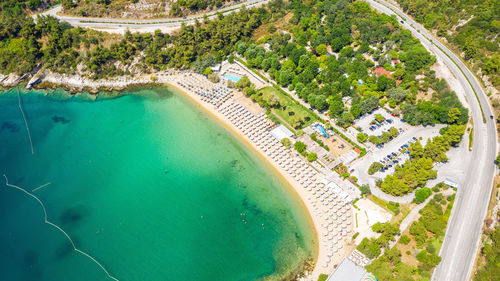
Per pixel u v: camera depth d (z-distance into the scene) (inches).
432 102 6131.9
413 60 6717.5
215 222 4864.7
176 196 5231.3
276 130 5984.3
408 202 4753.9
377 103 6112.2
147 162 5748.0
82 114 6683.1
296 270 4247.0
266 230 4722.0
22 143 6112.2
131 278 4284.0
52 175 5605.3
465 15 7775.6
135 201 5182.1
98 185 5428.2
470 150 5403.5
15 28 7652.6
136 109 6742.1
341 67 6781.5
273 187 5236.2
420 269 3949.3
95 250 4586.6
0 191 5354.3
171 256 4493.1
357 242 4389.8
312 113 6240.2
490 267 3858.3
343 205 4822.8
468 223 4439.0
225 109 6510.8
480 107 6008.9
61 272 4365.2
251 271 4286.4
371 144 5605.3
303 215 4827.8
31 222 4938.5
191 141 6043.3
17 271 4399.6
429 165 4896.7
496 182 4933.6
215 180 5418.3
